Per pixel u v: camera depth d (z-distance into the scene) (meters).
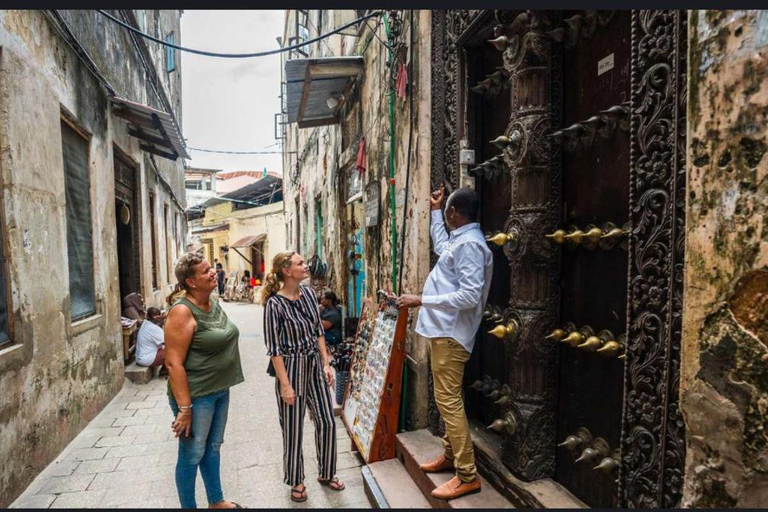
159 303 9.75
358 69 5.47
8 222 3.10
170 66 12.79
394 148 3.92
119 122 6.40
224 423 2.78
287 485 3.17
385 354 3.27
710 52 1.11
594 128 2.01
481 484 2.49
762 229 1.00
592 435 2.07
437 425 3.16
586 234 2.01
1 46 3.07
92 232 4.95
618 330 1.92
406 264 3.52
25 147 3.34
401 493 2.71
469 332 2.39
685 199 1.33
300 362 2.96
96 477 3.36
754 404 1.01
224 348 2.67
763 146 1.00
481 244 2.33
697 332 1.16
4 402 2.89
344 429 4.18
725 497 1.08
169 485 3.24
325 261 8.90
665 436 1.42
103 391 4.98
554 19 2.24
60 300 3.84
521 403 2.30
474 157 2.94
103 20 5.60
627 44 1.88
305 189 11.91
